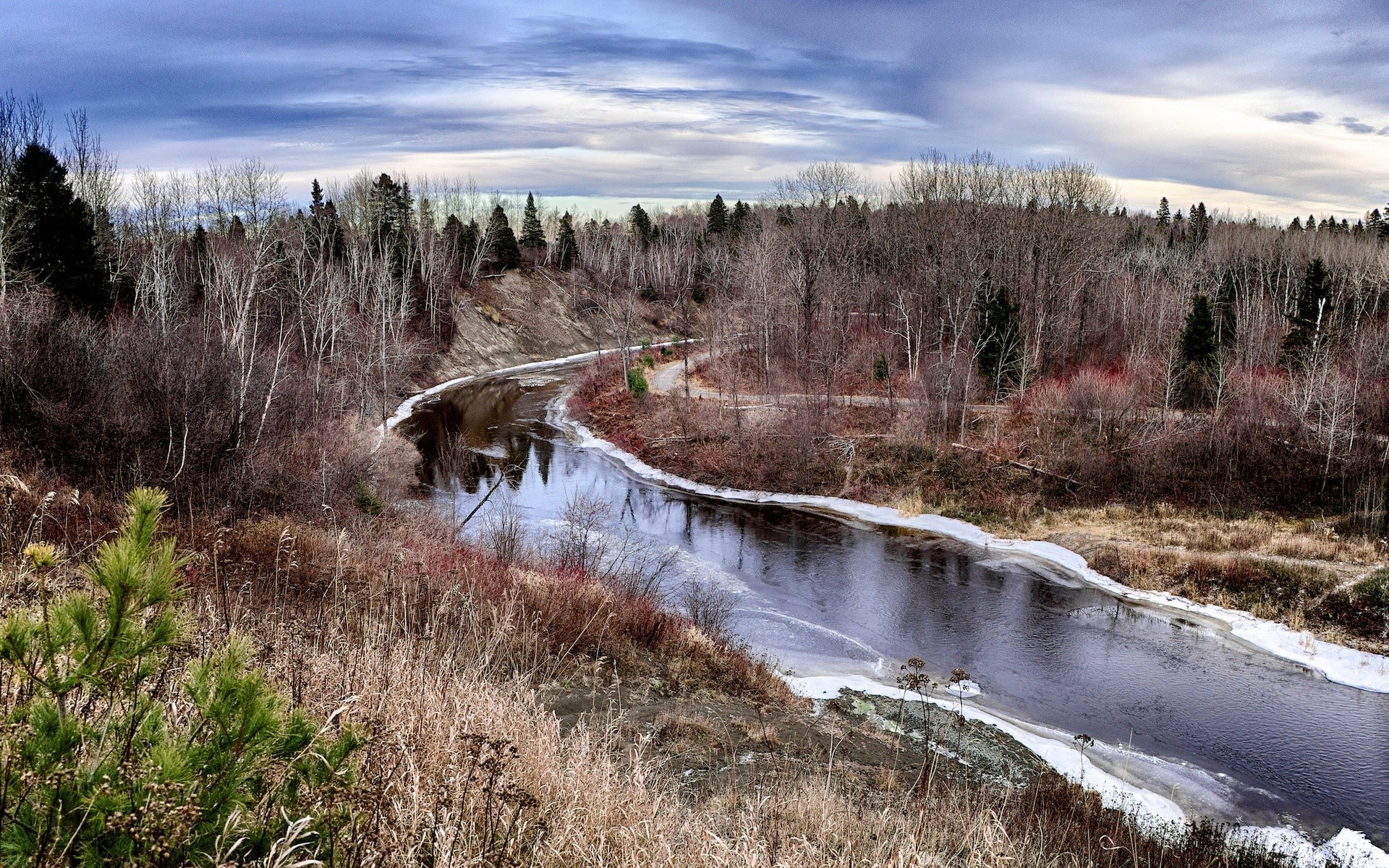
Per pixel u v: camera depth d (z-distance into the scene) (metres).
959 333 58.09
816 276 68.50
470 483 42.38
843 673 22.81
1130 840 13.66
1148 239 99.44
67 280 38.91
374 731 5.23
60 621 3.12
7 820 2.72
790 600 29.00
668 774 11.81
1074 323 62.94
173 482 24.81
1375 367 43.03
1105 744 19.84
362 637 8.82
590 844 5.63
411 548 21.83
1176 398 43.28
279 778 3.88
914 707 20.48
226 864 2.97
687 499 42.75
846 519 39.78
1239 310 57.97
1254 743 20.17
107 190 56.47
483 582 18.14
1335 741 20.28
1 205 36.88
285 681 5.95
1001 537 36.12
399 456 40.75
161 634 3.32
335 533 20.64
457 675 8.68
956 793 14.02
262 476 27.33
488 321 88.81
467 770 5.51
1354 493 33.84
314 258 67.19
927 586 30.80
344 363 53.06
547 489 42.72
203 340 34.91
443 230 102.50
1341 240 81.69
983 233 73.00
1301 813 17.41
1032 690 22.75
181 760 3.00
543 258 108.19
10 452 23.39
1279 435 38.19
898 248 78.31
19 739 2.88
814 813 9.09
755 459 46.06
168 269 49.69
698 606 25.34
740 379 62.22
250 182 68.62
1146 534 33.91
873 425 48.66
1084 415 43.91
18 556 7.93
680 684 17.52
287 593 12.09
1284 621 26.95
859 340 65.94
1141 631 27.00
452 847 4.62
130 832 2.81
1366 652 24.80
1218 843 14.95
